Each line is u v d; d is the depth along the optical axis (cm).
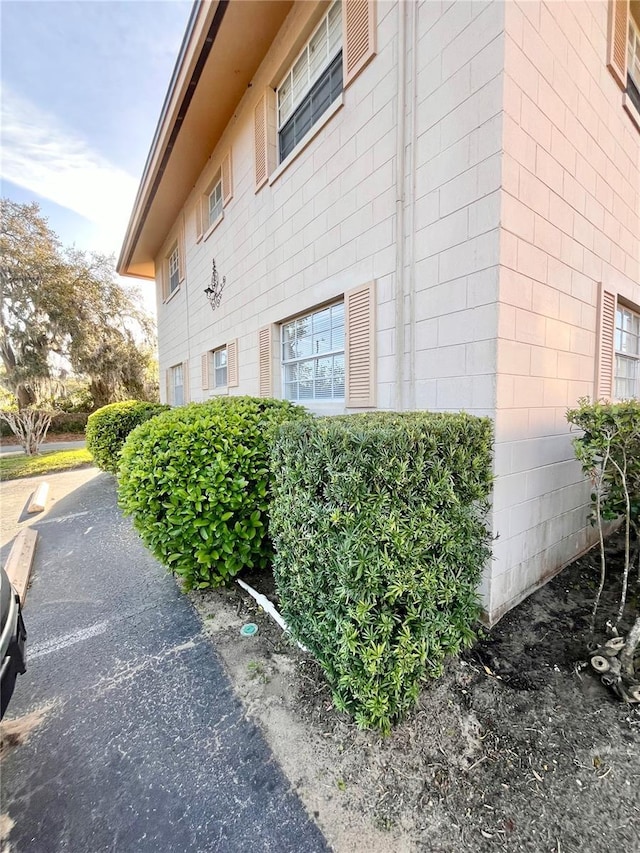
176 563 289
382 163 333
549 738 173
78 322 1652
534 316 277
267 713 192
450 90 271
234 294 652
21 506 607
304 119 456
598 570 332
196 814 146
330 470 177
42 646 251
